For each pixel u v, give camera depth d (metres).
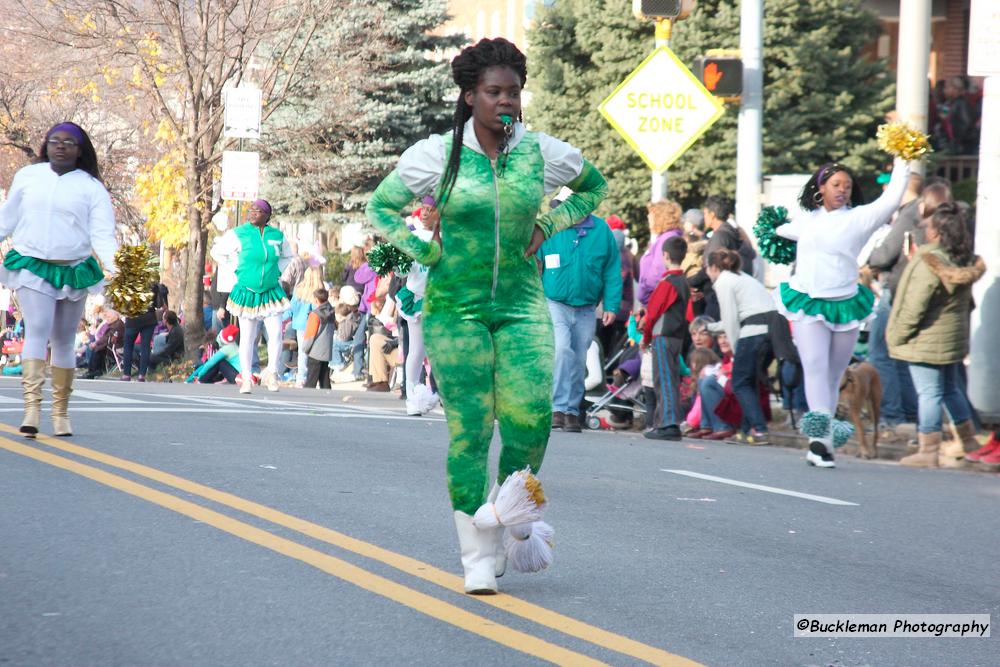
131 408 16.98
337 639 6.74
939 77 49.34
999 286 16.64
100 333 33.56
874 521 10.89
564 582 8.22
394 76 46.59
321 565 8.27
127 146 51.62
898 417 16.72
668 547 9.43
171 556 8.35
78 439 13.38
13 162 53.62
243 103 31.20
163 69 37.97
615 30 44.97
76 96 45.47
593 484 12.26
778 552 9.43
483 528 7.67
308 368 28.09
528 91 48.09
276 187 46.53
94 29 37.59
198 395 21.08
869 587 8.45
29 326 13.20
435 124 47.88
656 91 19.69
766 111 43.88
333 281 45.84
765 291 17.22
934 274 14.45
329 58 42.47
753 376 17.11
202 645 6.56
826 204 13.83
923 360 14.72
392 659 6.45
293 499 10.46
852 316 13.91
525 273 7.71
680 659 6.64
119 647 6.48
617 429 19.05
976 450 14.97
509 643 6.78
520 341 7.65
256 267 23.12
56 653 6.35
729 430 17.58
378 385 26.64
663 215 19.23
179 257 45.69
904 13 22.86
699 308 19.72
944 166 45.19
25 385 13.31
